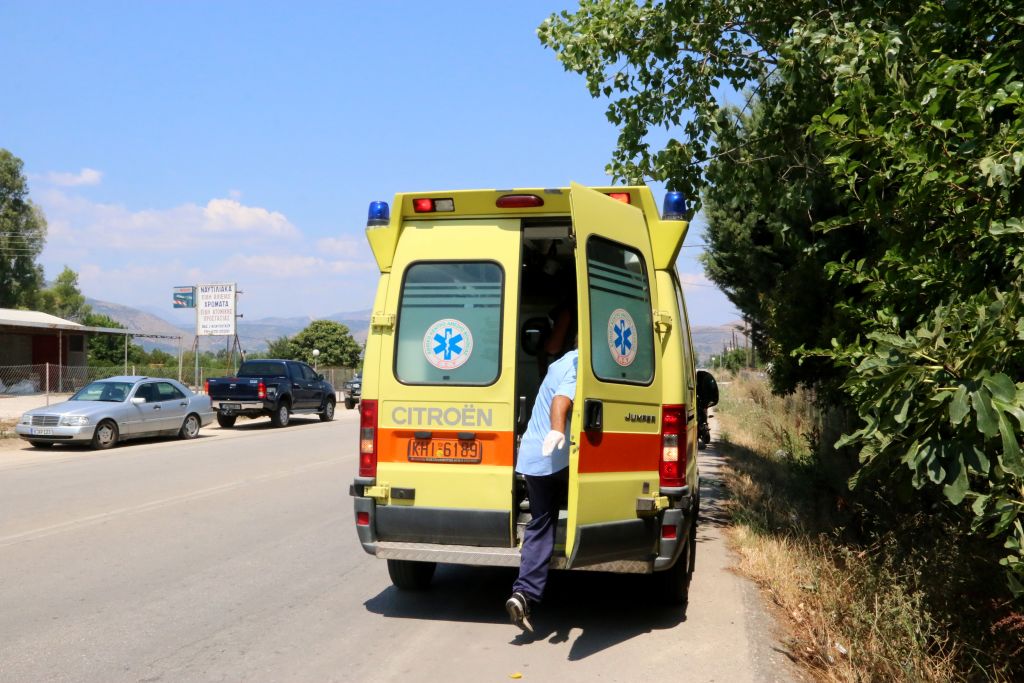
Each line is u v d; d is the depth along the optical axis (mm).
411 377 6043
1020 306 3582
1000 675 4715
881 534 7359
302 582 7324
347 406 39812
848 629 5562
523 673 5137
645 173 10133
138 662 5285
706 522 10547
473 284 6078
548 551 5613
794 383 11922
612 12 9859
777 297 11797
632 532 5672
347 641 5746
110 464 16094
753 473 13844
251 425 28047
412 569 6934
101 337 71875
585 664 5305
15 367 40625
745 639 5812
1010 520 3672
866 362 3809
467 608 6605
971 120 4176
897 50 6590
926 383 3629
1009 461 3357
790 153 9438
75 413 18984
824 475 10406
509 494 5828
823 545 7633
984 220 4227
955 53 4910
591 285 5562
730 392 36219
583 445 5285
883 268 4910
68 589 7004
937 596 5543
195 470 15125
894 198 4793
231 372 44719
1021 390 3408
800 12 9039
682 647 5645
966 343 3527
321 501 11656
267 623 6137
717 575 7676
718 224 20031
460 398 5934
